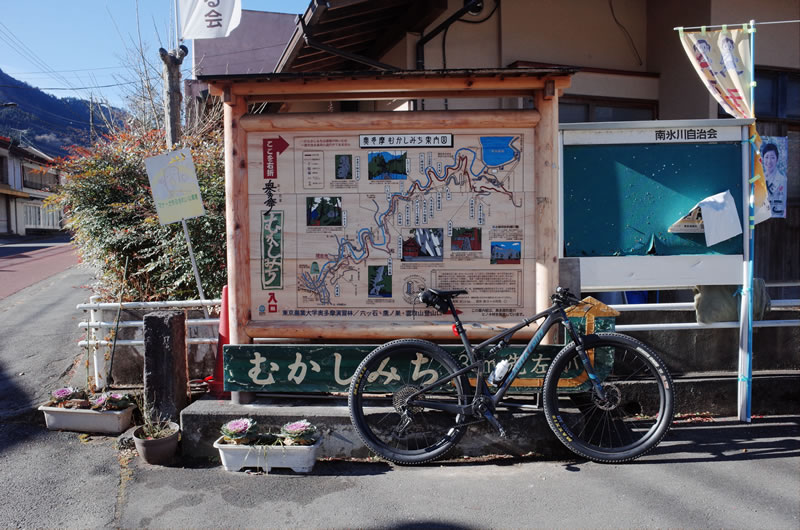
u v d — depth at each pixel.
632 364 4.27
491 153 3.79
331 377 3.80
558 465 3.58
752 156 4.06
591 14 6.64
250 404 3.90
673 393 3.60
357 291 3.85
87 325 4.67
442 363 3.64
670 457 3.64
